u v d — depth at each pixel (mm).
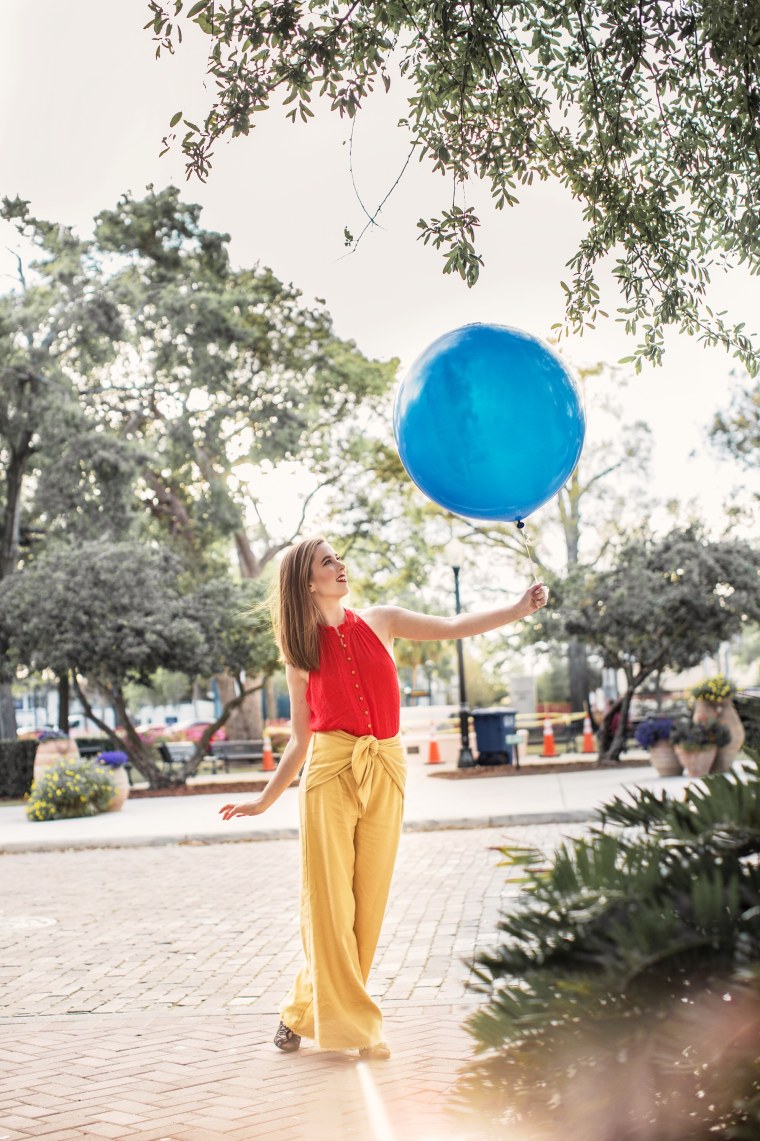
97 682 20578
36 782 16406
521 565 34406
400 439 3812
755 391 26188
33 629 19438
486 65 4336
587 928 1802
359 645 4316
